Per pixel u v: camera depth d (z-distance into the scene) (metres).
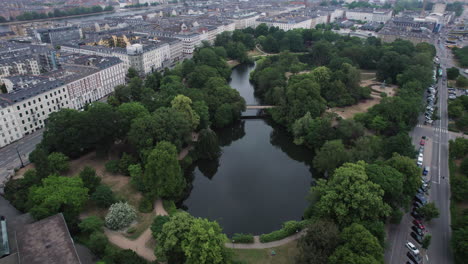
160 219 179.75
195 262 138.12
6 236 159.88
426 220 184.25
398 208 185.00
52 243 150.75
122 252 154.50
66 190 181.62
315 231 152.62
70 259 142.75
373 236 147.75
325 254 145.38
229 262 145.75
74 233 178.25
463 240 154.25
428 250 167.25
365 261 133.38
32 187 190.75
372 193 165.62
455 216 187.50
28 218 177.25
